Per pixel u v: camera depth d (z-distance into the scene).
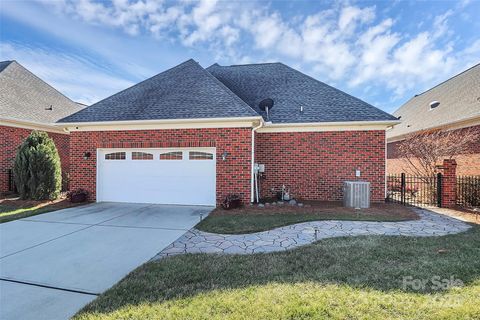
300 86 13.90
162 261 5.01
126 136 11.34
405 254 5.16
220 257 5.18
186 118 10.47
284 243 6.05
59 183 12.55
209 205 10.73
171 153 11.11
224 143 10.59
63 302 3.67
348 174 11.60
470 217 8.67
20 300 3.73
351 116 11.58
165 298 3.67
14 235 6.81
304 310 3.29
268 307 3.38
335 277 4.20
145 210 9.90
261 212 9.22
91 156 11.66
